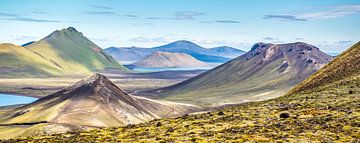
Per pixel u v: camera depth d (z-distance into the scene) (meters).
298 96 82.00
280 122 49.75
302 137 40.75
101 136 51.88
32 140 52.41
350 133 40.81
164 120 62.97
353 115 49.12
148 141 45.25
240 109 69.31
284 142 39.09
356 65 110.44
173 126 55.19
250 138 41.91
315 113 53.56
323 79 118.12
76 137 52.53
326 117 49.62
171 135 47.72
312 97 72.81
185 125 54.50
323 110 55.31
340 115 50.00
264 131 45.06
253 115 58.06
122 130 55.94
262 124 49.81
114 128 58.84
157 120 63.91
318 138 39.88
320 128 44.12
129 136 50.00
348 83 85.38
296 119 50.66
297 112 56.16
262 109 64.62
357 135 39.53
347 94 69.44
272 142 39.53
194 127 52.25
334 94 72.19
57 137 53.75
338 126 44.25
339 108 55.03
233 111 66.12
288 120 50.44
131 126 59.47
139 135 50.06
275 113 58.09
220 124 52.72
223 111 68.94
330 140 38.91
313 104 62.34
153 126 57.06
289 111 58.09
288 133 43.00
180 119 61.84
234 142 40.91
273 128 46.28
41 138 53.88
